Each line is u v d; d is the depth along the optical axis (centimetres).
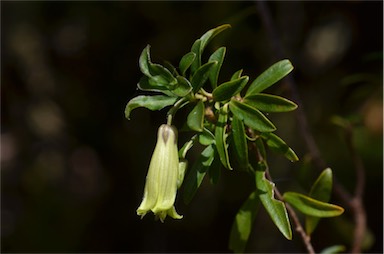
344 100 59
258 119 28
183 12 60
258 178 30
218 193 65
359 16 58
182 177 28
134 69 64
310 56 60
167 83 28
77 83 68
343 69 60
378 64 58
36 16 66
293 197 31
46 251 68
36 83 68
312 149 39
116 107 67
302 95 60
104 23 63
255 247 60
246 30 57
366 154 55
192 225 67
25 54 67
